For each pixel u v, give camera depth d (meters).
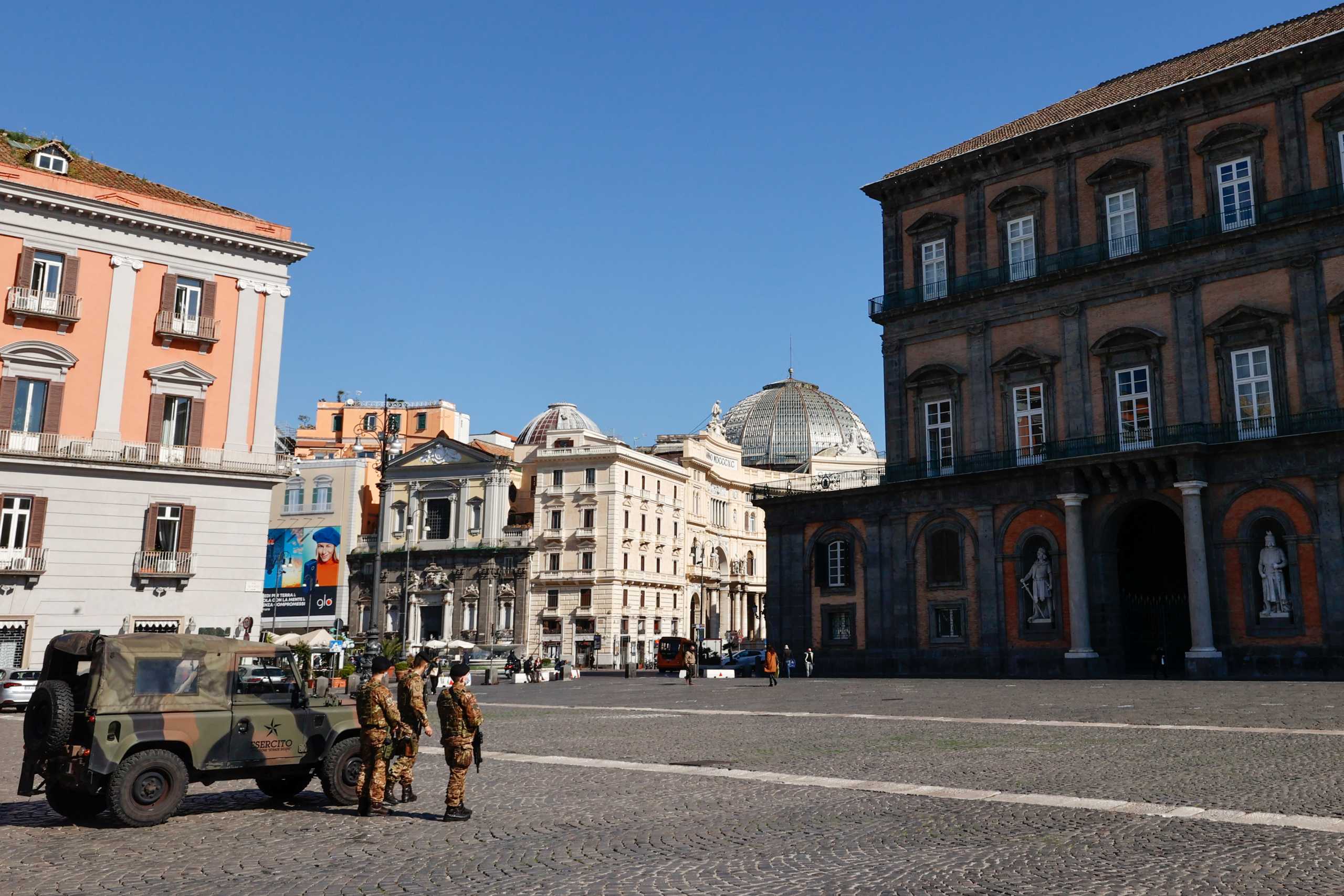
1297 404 41.41
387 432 44.03
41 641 43.19
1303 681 37.31
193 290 48.53
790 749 18.86
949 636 51.44
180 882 9.34
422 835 11.36
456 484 100.31
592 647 94.56
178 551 46.56
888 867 9.45
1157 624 47.25
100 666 12.10
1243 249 43.41
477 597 97.88
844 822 11.59
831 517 56.94
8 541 43.19
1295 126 42.75
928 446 53.84
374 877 9.45
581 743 20.67
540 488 99.75
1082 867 9.27
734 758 17.59
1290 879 8.72
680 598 108.69
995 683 41.50
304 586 100.31
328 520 101.69
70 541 44.19
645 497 101.94
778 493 59.72
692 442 113.81
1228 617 41.81
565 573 96.50
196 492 47.34
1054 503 47.84
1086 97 55.69
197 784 15.72
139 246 46.91
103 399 45.41
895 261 56.38
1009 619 49.00
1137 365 46.16
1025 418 50.06
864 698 34.28
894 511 54.06
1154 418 45.34
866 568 54.97
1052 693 33.94
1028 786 13.74
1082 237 49.09
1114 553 46.25
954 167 53.81
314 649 50.97
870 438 159.75
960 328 52.81
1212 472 42.56
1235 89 44.56
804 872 9.32
